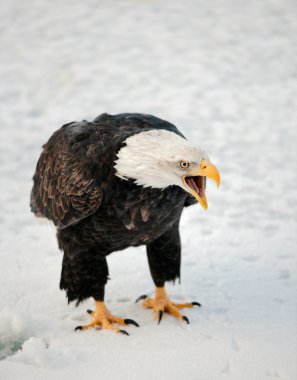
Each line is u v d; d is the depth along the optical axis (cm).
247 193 1336
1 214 1295
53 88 2106
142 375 730
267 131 1686
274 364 742
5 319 850
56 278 1011
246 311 884
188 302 918
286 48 2266
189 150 717
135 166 734
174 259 894
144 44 2367
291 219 1207
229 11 2592
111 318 870
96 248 848
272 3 2634
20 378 731
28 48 2389
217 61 2203
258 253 1071
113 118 879
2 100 2034
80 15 2627
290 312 874
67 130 866
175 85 2055
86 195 786
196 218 1227
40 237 1178
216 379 716
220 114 1825
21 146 1689
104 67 2211
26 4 2744
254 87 2002
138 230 802
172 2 2709
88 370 744
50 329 858
